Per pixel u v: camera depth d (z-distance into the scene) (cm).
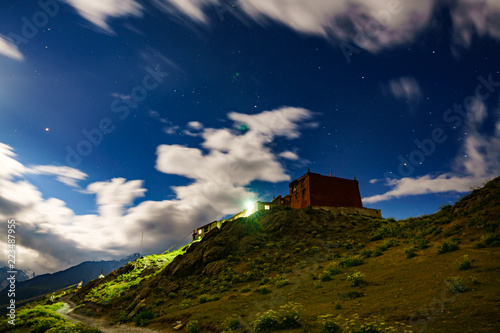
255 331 1141
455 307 869
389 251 2345
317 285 1767
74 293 7025
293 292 1816
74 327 1992
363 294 1328
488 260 1308
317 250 3170
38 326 2375
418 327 789
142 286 4031
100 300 4222
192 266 3712
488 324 693
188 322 1606
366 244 3072
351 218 4666
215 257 3703
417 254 1900
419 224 3023
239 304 1831
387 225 3678
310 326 1034
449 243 1748
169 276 3716
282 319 1130
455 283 1052
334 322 924
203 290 2767
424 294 1082
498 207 2081
